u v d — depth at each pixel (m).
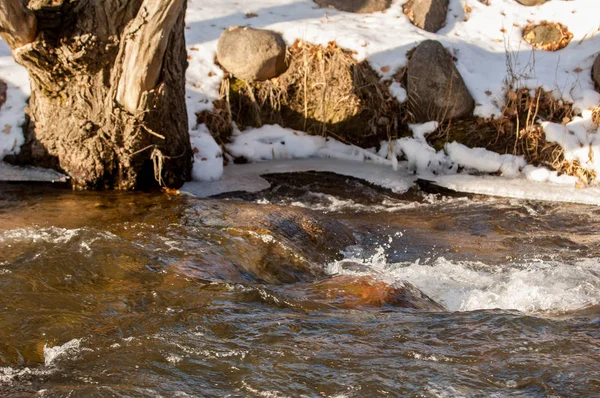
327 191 9.34
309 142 10.63
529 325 4.94
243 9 11.90
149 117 8.18
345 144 10.73
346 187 9.53
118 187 8.62
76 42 7.93
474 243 7.64
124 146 8.37
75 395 3.93
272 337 4.67
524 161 10.16
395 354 4.48
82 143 8.42
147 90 8.05
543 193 9.41
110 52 8.07
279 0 12.22
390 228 8.09
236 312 5.05
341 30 11.22
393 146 10.41
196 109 10.30
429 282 6.38
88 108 8.36
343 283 5.75
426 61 10.45
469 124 10.45
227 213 7.43
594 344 4.65
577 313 5.36
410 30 11.45
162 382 4.11
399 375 4.21
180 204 7.88
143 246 6.25
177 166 8.87
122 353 4.41
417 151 10.16
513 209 8.90
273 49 10.76
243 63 10.72
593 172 9.87
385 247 7.45
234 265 6.17
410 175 10.05
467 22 11.93
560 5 12.05
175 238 6.59
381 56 10.89
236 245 6.53
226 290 5.42
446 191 9.60
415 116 10.55
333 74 10.84
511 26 11.85
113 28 7.97
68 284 5.43
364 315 5.12
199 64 10.85
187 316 4.92
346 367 4.30
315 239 7.14
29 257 5.79
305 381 4.14
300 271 6.41
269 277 6.20
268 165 10.14
